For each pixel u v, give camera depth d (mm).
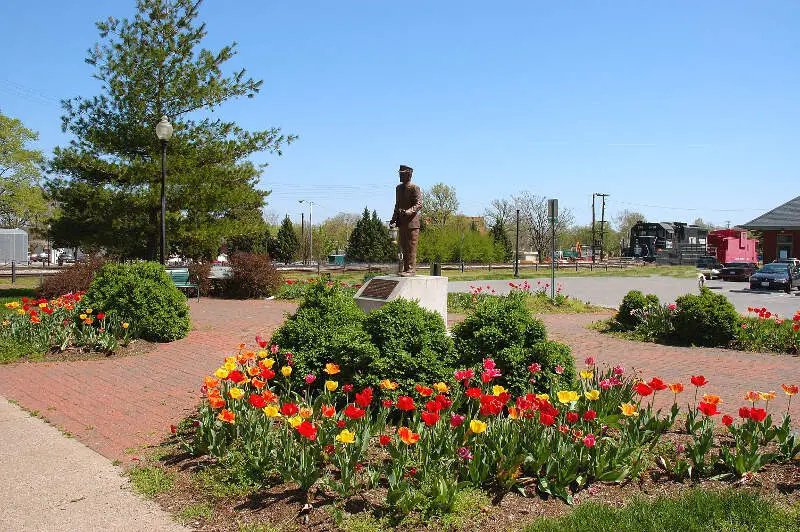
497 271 44656
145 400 6922
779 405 6754
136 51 18406
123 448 5301
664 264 55312
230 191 19219
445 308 10344
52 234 19500
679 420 5809
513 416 4488
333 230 93312
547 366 5898
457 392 5363
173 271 19484
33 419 6203
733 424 5824
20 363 8875
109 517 3971
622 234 101500
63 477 4645
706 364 9234
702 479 4398
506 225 79125
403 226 10391
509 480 4180
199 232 19109
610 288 28500
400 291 9789
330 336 6430
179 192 18594
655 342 11219
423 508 3926
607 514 3805
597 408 5270
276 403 5219
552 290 17172
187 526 3840
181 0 18969
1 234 40375
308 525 3803
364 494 4164
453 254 59781
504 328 6012
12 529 3812
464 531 3723
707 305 10969
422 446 4453
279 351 6520
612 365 9070
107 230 18547
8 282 26312
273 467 4480
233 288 20953
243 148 19578
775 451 4758
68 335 9719
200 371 8445
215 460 4832
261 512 3984
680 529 3609
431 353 5887
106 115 18875
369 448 4965
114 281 10688
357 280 30938
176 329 10891
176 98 18750
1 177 40844
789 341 10367
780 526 3680
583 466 4430
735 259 44938
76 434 5703
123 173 18172
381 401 5562
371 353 5762
